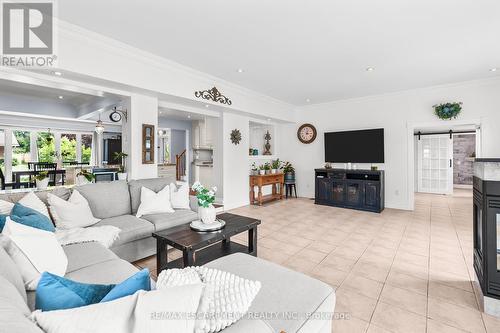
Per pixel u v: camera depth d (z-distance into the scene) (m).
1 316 0.60
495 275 1.90
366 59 3.71
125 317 0.69
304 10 2.49
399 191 5.57
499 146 4.55
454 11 2.51
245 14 2.56
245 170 6.11
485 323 1.82
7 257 1.28
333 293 1.44
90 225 2.75
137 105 3.87
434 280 2.43
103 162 7.79
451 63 3.87
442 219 4.68
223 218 3.03
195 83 4.29
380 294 2.20
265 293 1.38
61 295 0.82
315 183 6.16
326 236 3.73
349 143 6.07
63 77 3.05
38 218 1.98
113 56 3.18
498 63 3.88
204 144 7.94
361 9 2.48
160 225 2.96
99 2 2.36
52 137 6.95
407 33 2.95
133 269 1.75
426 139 8.06
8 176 6.20
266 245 3.36
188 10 2.49
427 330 1.75
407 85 5.05
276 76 4.48
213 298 0.88
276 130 7.46
